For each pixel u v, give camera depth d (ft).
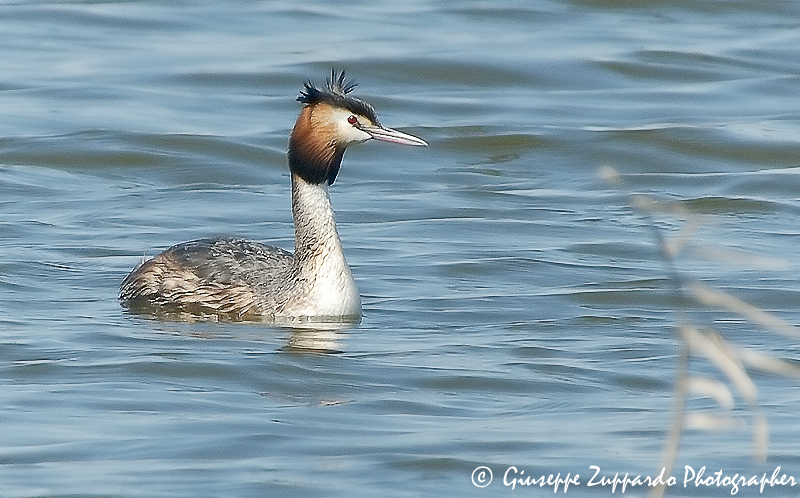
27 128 76.95
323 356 43.16
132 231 61.00
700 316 48.65
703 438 35.76
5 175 69.77
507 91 86.89
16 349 43.34
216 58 91.15
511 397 39.52
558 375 41.50
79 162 72.64
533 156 75.66
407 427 36.63
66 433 35.76
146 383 40.14
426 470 33.35
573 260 56.39
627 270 54.85
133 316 48.24
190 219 63.46
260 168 73.26
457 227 61.77
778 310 49.52
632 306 50.08
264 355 43.04
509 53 92.53
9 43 93.86
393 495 31.76
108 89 84.69
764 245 58.85
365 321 48.01
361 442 35.22
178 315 48.70
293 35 96.73
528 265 55.31
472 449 34.73
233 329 46.78
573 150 76.33
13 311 48.34
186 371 41.24
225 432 35.88
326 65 88.84
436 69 89.15
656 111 83.56
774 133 78.64
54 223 61.82
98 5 102.27
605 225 62.28
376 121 48.42
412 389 40.14
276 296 48.62
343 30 98.12
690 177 72.23
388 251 57.62
